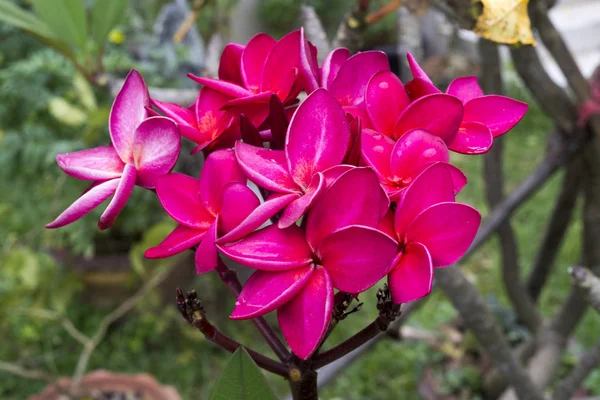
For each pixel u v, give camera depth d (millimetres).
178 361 1840
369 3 688
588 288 561
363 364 1736
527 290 1358
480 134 428
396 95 426
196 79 429
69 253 1861
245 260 377
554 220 1217
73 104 1892
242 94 428
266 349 1781
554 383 1519
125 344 1899
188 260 1697
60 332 1891
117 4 775
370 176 374
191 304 394
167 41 1983
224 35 1067
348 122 414
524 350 1307
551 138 979
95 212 1738
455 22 612
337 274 378
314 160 396
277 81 439
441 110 413
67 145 1753
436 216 383
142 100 437
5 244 1821
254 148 402
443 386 1452
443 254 385
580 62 3266
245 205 394
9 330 1847
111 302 1957
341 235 371
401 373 1698
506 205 1041
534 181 1014
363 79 443
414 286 375
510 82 3514
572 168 1097
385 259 367
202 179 412
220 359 1854
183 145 1547
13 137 1795
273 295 379
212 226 398
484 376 1439
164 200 414
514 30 543
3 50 2031
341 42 726
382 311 388
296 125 395
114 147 429
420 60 921
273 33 2441
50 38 772
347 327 1794
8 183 1939
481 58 901
